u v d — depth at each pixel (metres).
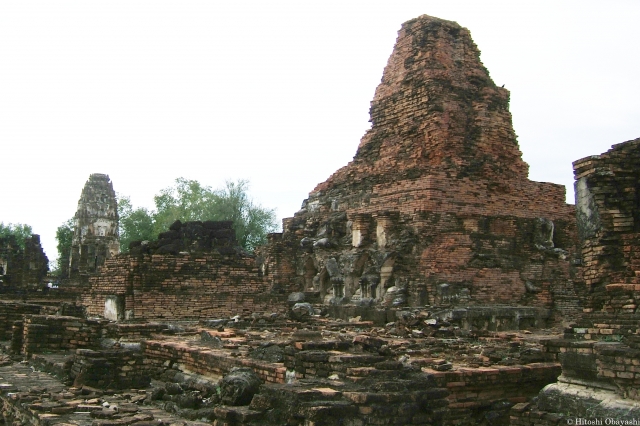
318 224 39.06
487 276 32.38
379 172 37.50
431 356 17.00
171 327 21.92
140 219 73.12
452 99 36.75
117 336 21.00
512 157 37.50
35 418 12.70
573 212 37.16
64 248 74.19
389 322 28.28
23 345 21.69
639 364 11.22
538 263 34.31
